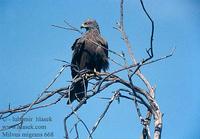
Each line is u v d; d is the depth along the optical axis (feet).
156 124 36.47
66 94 37.32
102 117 33.37
